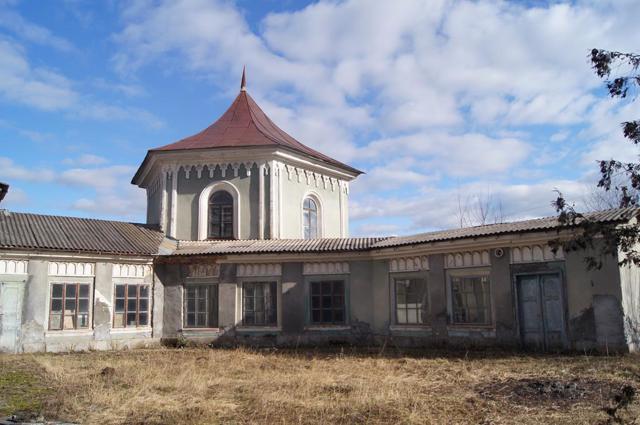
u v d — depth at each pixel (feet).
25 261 56.90
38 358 50.34
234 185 76.89
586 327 45.73
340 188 89.10
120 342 62.13
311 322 63.87
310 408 28.76
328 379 36.94
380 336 61.52
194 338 65.16
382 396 30.63
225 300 65.36
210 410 28.58
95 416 27.86
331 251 63.41
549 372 37.24
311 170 83.51
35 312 56.75
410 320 59.62
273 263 65.41
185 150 76.18
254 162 77.25
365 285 63.46
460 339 54.60
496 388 32.81
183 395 32.45
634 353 42.96
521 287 51.03
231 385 35.55
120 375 39.24
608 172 15.99
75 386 35.42
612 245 15.93
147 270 66.03
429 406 28.63
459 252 55.52
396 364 43.96
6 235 56.90
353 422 26.08
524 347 49.88
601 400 28.76
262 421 26.53
